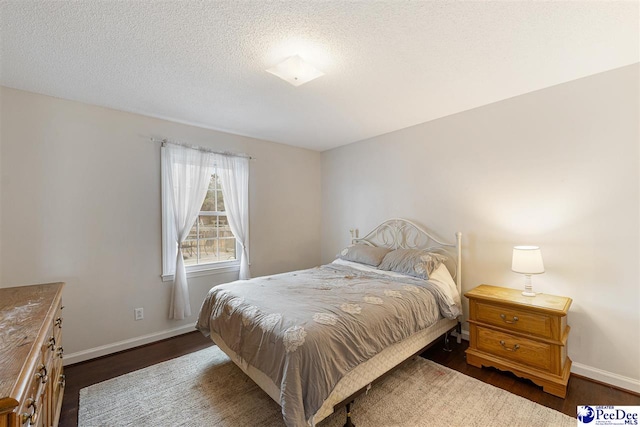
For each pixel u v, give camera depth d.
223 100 2.62
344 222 4.29
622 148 2.10
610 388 2.10
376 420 1.78
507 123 2.67
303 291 2.38
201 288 3.37
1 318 1.39
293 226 4.28
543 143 2.46
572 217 2.32
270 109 2.86
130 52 1.84
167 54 1.87
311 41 1.75
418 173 3.37
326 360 1.57
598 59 1.99
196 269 3.32
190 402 1.98
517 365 2.19
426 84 2.35
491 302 2.34
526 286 2.40
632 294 2.07
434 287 2.58
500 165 2.72
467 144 2.95
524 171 2.57
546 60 2.00
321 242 4.66
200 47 1.80
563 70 2.15
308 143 4.17
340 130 3.58
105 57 1.90
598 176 2.20
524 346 2.17
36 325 1.30
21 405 0.89
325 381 1.52
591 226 2.23
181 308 3.05
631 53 1.92
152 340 2.97
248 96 2.54
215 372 2.37
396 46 1.81
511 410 1.86
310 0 1.40
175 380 2.25
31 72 2.08
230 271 3.62
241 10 1.47
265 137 3.85
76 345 2.56
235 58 1.92
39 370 1.23
